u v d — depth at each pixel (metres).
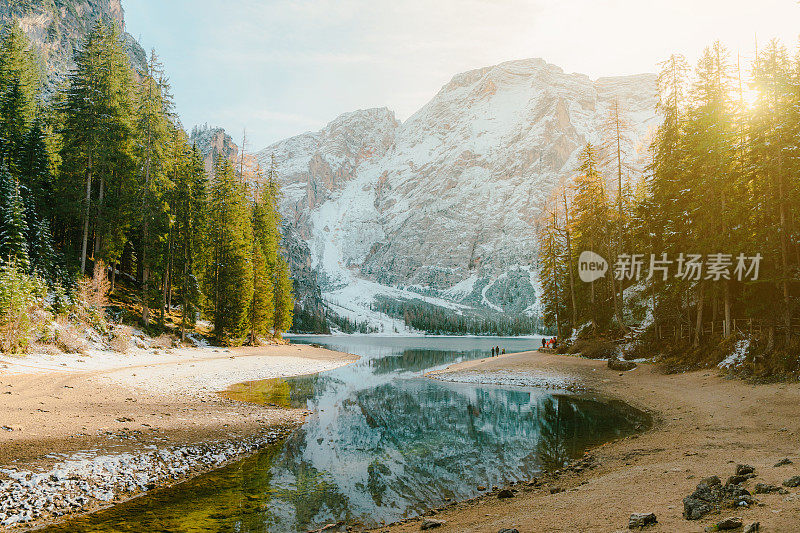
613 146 41.53
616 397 25.20
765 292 24.55
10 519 8.27
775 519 5.15
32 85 57.22
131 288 51.72
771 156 24.45
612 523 6.03
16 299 26.20
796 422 13.93
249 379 32.62
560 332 52.09
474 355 75.31
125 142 45.31
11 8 192.50
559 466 12.44
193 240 50.69
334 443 15.38
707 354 27.77
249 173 70.75
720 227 28.86
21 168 42.66
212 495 10.23
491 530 6.57
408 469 12.45
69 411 15.92
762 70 25.89
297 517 9.02
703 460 10.06
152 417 16.77
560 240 53.75
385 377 38.53
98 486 10.16
